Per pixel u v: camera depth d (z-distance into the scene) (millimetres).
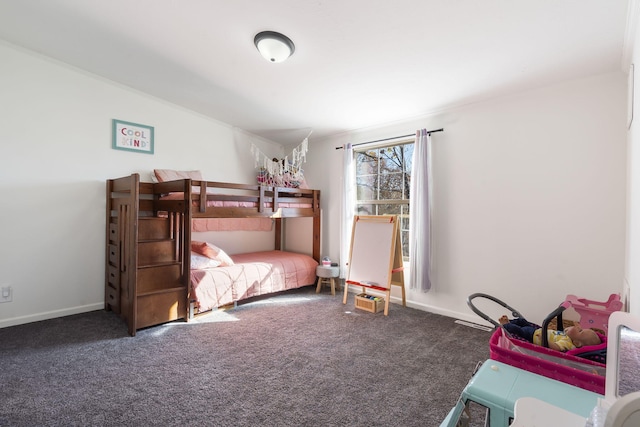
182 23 2094
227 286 3154
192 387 1812
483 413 1622
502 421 994
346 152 3965
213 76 2824
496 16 1731
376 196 3910
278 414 1589
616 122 2260
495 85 2578
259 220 4633
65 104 2939
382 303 3289
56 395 1708
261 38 2082
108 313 3039
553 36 1878
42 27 2322
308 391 1792
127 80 3125
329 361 2146
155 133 3502
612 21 1706
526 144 2652
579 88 2406
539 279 2586
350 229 3951
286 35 2059
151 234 2928
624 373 888
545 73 2342
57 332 2557
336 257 4234
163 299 2705
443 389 1825
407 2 1680
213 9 1913
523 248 2668
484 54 2125
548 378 1121
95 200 3137
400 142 3639
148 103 3447
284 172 4102
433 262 3238
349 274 3516
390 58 2258
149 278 2711
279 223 4867
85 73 3031
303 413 1599
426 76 2486
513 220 2723
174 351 2262
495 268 2826
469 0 1622
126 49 2521
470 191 2982
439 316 3105
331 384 1865
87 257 3105
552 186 2521
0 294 2643
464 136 3037
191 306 2887
